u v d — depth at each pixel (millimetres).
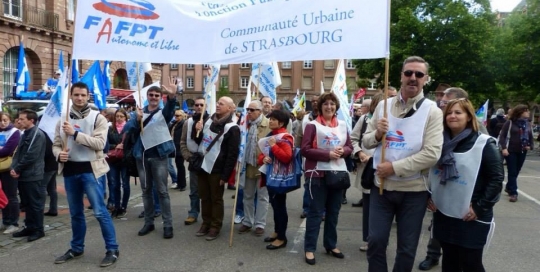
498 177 3020
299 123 7941
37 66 24984
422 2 23891
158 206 6836
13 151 5809
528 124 8141
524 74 23484
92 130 4574
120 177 6949
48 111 6027
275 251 5059
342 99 7012
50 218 6594
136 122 5613
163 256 4848
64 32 26375
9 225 5883
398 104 3283
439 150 3041
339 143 4547
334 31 3953
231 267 4523
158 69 34219
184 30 4824
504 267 4578
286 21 4312
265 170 5156
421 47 22812
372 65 24375
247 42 4562
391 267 4605
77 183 4602
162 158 5531
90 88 10117
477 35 22141
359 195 8570
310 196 4621
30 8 24234
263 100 7402
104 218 4594
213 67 6500
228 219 6559
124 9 4770
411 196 3189
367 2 3770
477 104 26766
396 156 3174
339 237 5672
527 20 23016
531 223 6453
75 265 4543
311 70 52562
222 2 4797
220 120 5469
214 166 5383
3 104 11734
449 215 3152
